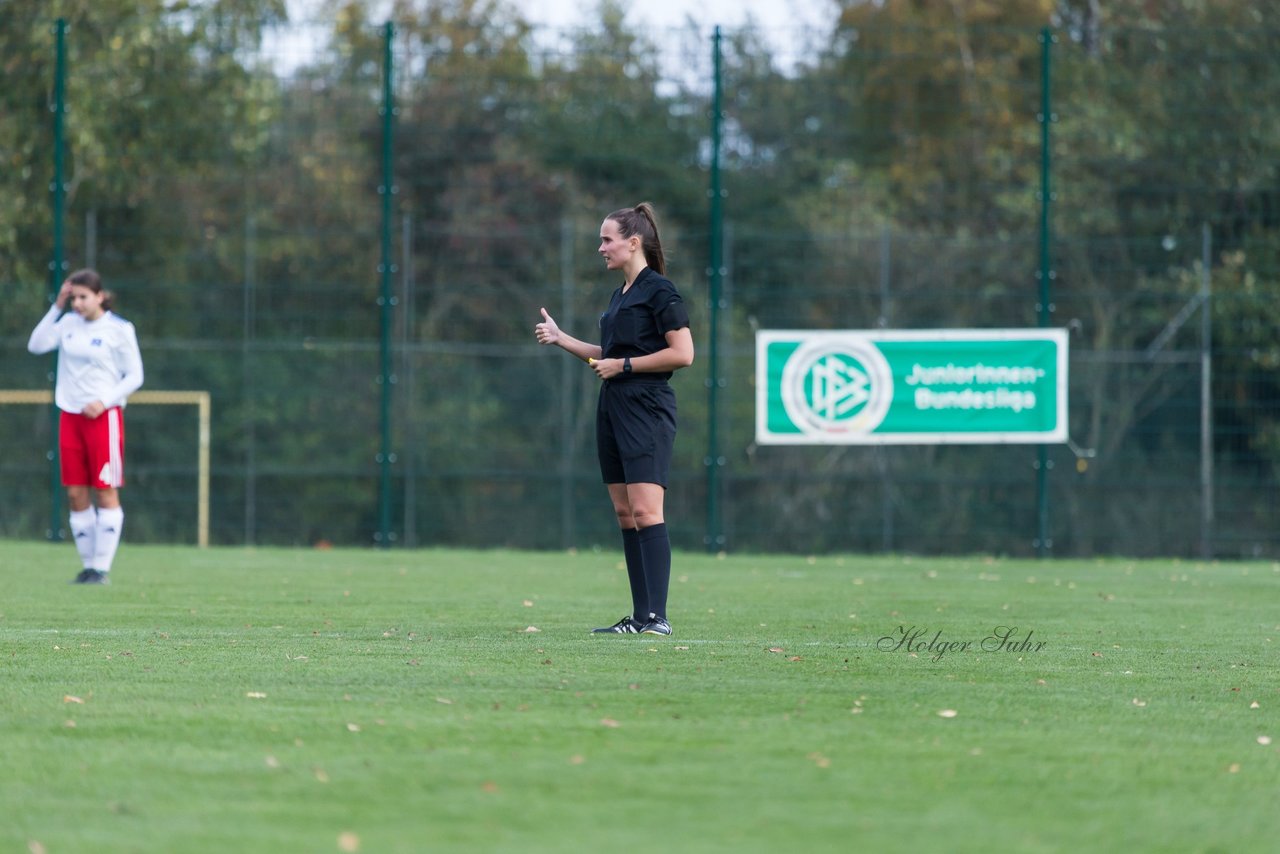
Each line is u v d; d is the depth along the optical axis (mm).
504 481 51344
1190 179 53000
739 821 11469
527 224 54875
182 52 53219
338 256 52656
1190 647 23094
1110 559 50219
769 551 51000
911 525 50875
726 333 51344
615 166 56406
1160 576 41031
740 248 52000
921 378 49188
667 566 23688
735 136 56844
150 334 52375
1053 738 14906
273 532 51781
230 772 12922
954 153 56031
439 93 54594
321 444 51781
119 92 52938
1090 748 14445
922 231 54625
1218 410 50875
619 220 23422
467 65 55750
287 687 17391
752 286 51875
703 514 51188
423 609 27906
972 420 49219
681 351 22984
